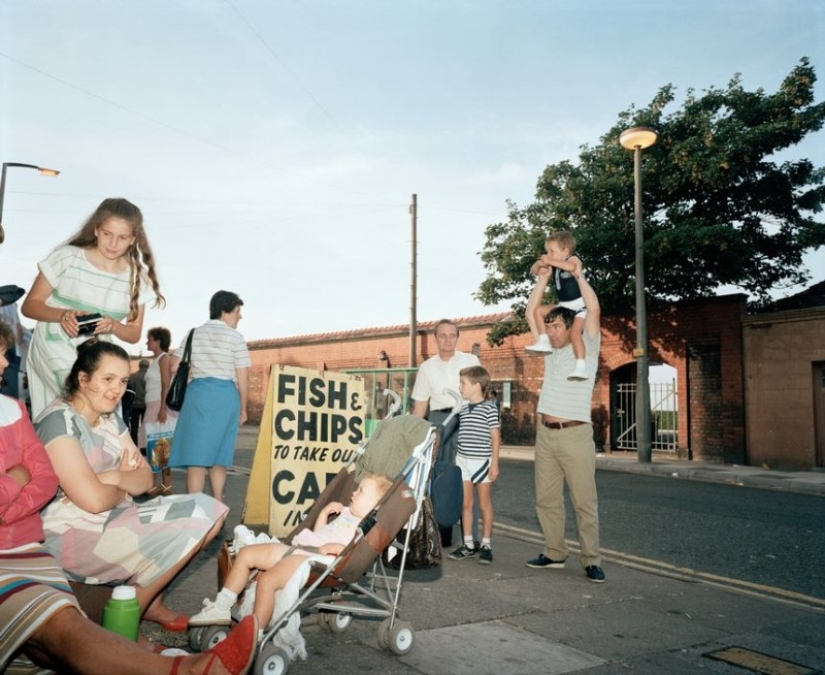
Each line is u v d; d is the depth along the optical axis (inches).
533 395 810.2
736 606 181.8
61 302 149.0
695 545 267.3
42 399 148.7
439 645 136.8
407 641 130.9
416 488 141.4
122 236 147.2
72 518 114.1
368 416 522.3
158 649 116.0
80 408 118.4
